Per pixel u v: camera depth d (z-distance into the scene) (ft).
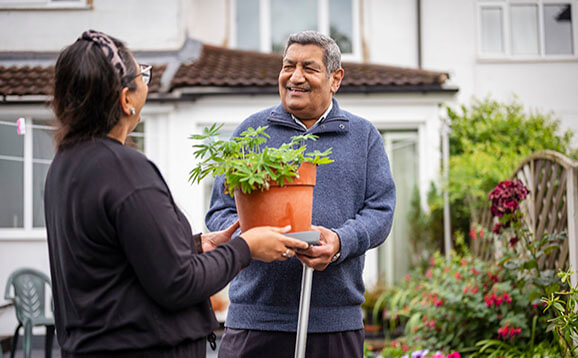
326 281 6.74
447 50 26.99
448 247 20.12
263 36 30.19
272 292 6.77
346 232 6.21
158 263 4.32
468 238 20.35
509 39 27.04
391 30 28.17
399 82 21.61
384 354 15.05
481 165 18.29
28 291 14.03
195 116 21.57
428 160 22.07
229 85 21.07
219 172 5.27
